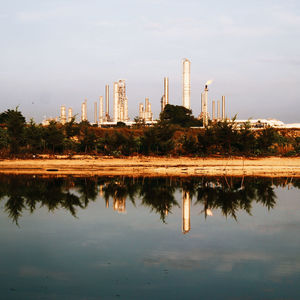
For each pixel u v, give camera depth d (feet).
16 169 135.54
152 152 170.91
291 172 134.21
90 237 43.80
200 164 149.59
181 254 37.04
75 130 183.52
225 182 103.24
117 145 169.89
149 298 26.40
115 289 27.96
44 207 63.46
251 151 176.86
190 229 48.34
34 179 105.29
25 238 43.14
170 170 135.13
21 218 54.34
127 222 52.49
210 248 39.29
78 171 131.23
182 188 89.92
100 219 54.39
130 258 35.53
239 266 33.55
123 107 440.45
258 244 41.04
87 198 73.72
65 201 69.92
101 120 443.73
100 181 102.53
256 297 26.53
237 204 68.33
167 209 63.00
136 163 150.00
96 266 33.27
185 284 29.01
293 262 34.65
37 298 26.32
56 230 47.29
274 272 31.91
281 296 26.78
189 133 253.85
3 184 93.15
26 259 35.22
